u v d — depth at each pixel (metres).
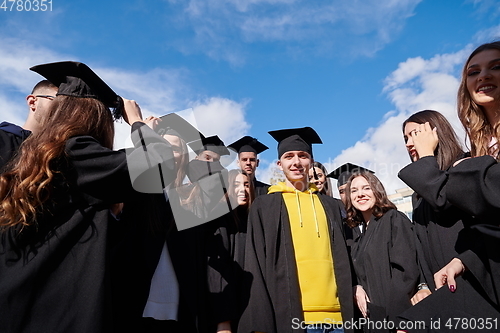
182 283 2.52
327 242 3.16
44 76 2.10
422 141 2.51
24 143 1.87
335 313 2.90
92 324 1.57
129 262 2.43
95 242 1.72
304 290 2.91
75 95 1.98
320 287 2.93
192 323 2.47
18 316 1.51
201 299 2.60
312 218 3.23
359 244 3.86
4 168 1.94
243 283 2.83
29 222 1.65
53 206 1.71
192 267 2.61
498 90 2.24
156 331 2.44
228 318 2.61
